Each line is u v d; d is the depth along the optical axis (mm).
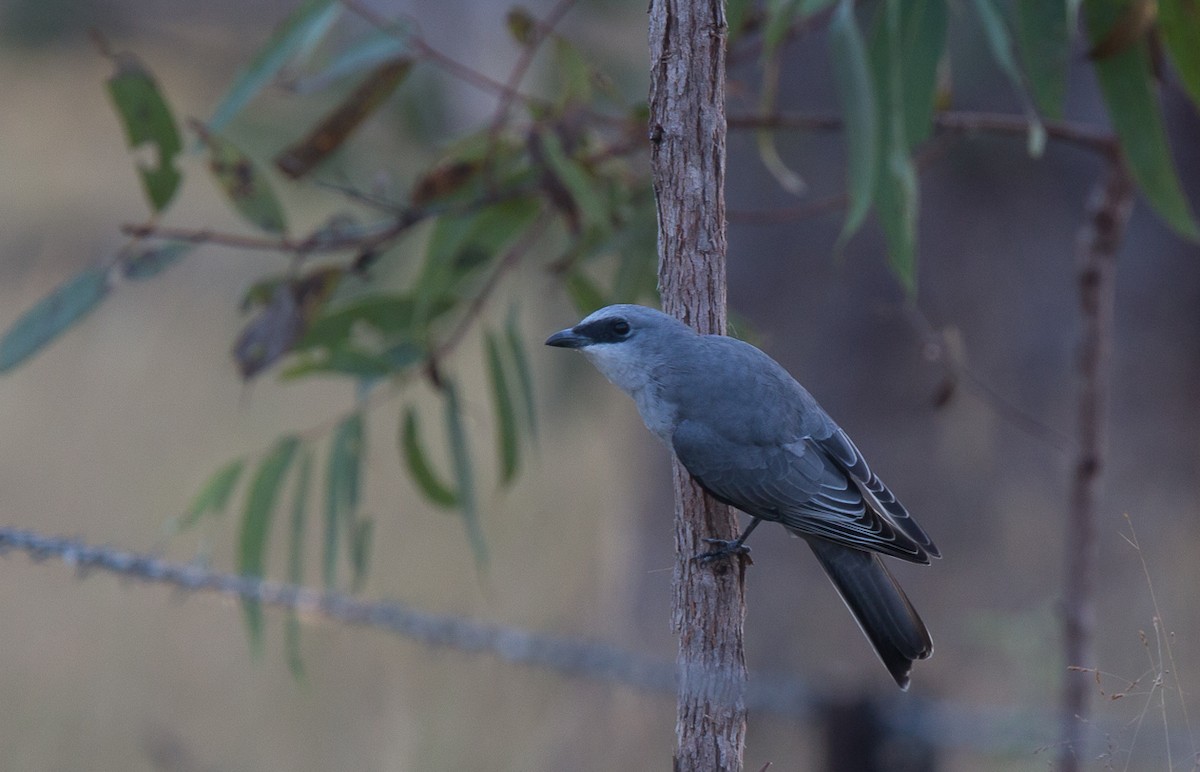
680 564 5797
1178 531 11523
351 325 9070
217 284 24109
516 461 9430
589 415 15219
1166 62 9906
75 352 22906
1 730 12656
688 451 7055
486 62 14672
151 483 18203
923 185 11531
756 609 11594
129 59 8047
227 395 21516
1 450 18875
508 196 8555
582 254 8969
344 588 15195
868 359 11391
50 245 23594
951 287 11484
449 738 12570
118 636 14523
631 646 13102
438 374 8930
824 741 6492
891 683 9711
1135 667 11172
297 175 8938
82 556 7543
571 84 8734
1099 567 11609
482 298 8961
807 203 11406
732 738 5457
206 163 8555
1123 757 5336
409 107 13680
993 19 7605
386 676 13414
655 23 5582
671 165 5598
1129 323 11664
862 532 6984
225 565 15688
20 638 14383
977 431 11445
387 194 9266
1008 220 11461
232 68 18375
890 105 7887
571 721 12422
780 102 11336
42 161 25188
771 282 11547
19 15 17453
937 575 11453
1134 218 11625
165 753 11891
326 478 9094
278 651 14203
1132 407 11641
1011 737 6477
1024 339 11484
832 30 7570
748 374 7145
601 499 16844
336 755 12562
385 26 8562
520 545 16188
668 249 5652
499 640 7488
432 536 16516
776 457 7035
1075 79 11180
